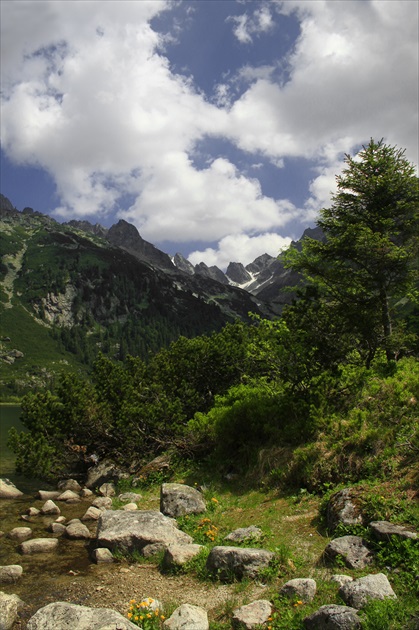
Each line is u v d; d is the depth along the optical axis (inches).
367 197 805.9
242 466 640.4
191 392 986.1
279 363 709.9
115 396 995.3
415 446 444.1
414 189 778.2
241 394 816.3
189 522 480.7
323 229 841.5
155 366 1119.0
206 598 309.4
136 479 756.0
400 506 354.9
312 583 281.4
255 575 320.2
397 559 295.0
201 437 761.6
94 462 971.3
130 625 255.0
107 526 448.8
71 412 893.2
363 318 712.4
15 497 762.8
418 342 787.4
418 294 812.0
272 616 259.3
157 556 396.2
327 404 613.3
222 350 1038.4
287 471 535.8
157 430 839.7
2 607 311.6
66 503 708.0
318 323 698.2
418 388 558.3
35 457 843.4
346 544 325.1
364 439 490.3
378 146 814.5
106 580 366.3
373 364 751.1
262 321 852.0
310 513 438.0
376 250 706.8
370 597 248.7
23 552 450.0
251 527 411.2
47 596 343.9
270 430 636.7
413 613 230.5
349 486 436.1
